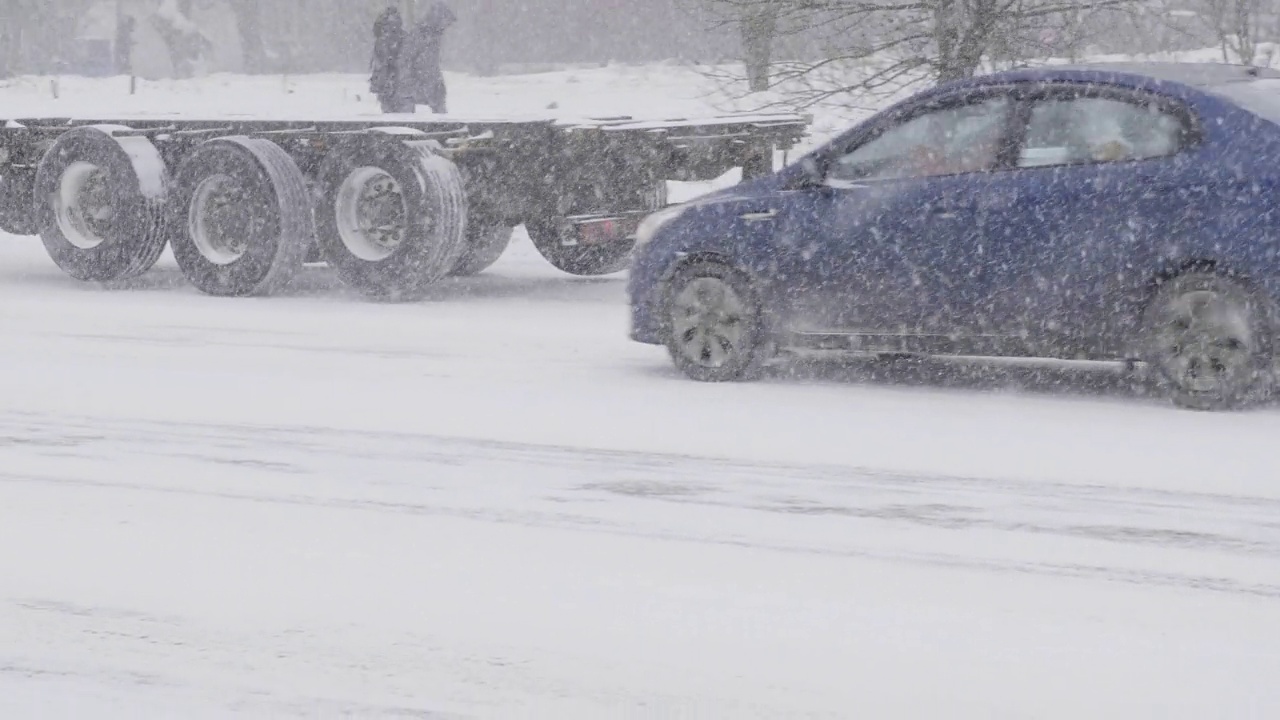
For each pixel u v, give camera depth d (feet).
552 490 42.42
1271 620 31.81
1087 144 52.90
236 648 30.66
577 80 211.20
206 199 85.30
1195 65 55.31
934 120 55.26
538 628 31.63
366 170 81.97
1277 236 49.85
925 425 50.70
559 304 82.02
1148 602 32.94
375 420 51.70
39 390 57.00
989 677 28.94
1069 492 41.91
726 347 58.75
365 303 82.43
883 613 32.37
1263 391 51.21
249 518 39.68
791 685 28.68
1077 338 53.16
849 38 90.38
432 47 146.72
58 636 31.42
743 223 57.93
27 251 112.68
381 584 34.40
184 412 53.06
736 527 38.73
